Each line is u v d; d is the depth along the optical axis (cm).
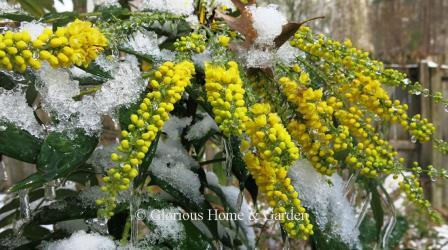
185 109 68
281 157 46
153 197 63
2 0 62
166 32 63
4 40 39
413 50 404
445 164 303
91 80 56
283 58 60
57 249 58
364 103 57
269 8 56
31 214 62
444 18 411
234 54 55
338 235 64
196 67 56
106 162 61
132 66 52
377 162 54
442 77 315
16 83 53
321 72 60
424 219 180
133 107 50
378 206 71
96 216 60
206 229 64
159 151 64
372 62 58
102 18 62
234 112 45
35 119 49
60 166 46
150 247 59
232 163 62
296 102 53
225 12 64
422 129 57
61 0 92
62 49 41
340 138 52
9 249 63
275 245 127
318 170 54
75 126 49
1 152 46
